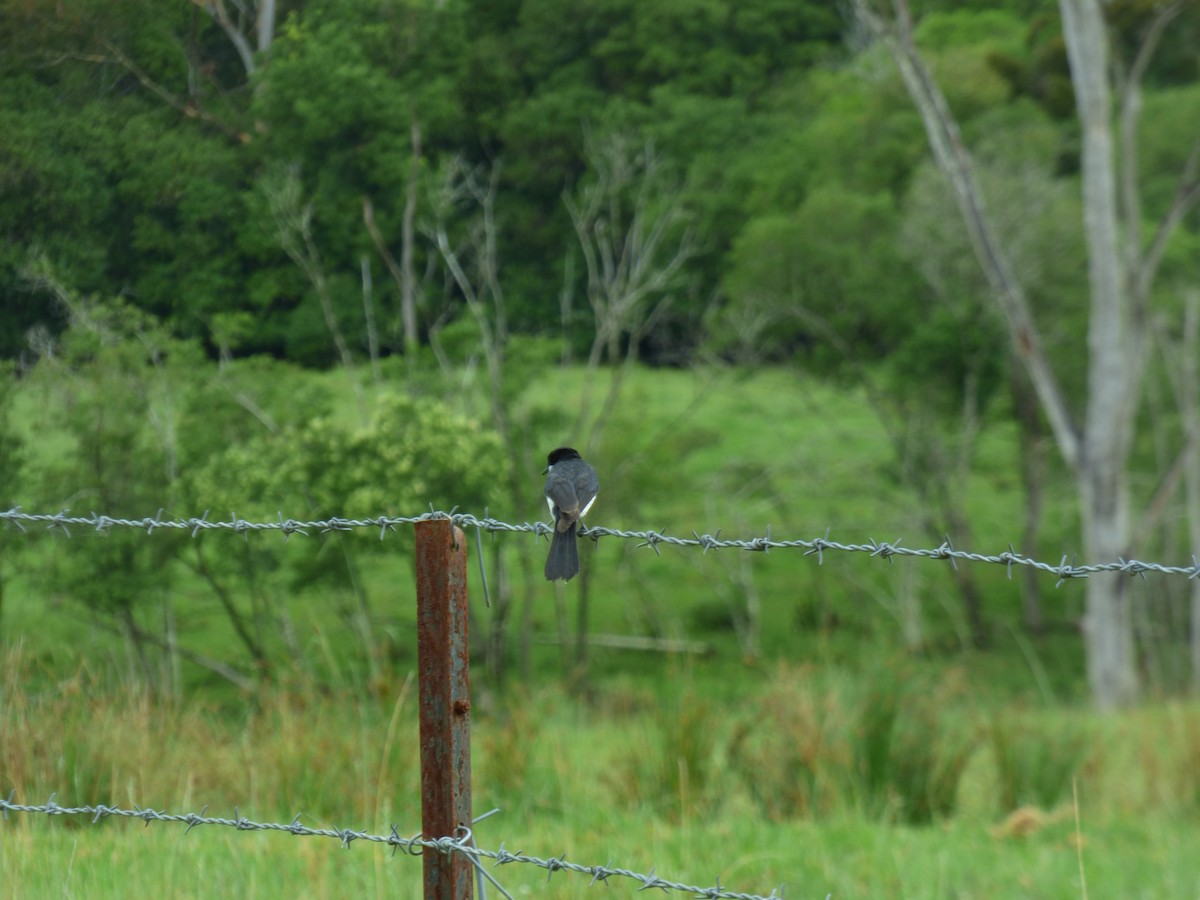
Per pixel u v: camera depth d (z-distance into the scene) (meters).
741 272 36.22
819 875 6.87
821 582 34.31
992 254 25.89
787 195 40.50
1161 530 32.69
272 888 5.82
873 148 40.84
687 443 34.28
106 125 25.12
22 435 22.97
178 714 8.91
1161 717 12.71
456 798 3.73
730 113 42.38
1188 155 35.88
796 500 39.09
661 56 42.88
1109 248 26.09
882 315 35.72
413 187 31.83
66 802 7.01
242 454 23.09
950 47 41.91
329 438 22.16
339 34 30.09
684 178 42.41
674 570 37.06
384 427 22.05
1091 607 26.48
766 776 9.05
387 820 7.27
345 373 30.77
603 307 35.69
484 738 10.13
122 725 7.68
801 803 8.66
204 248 27.09
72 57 25.27
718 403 43.38
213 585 22.98
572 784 9.33
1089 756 10.10
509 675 28.33
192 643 24.88
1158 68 35.75
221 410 24.91
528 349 29.75
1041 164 35.94
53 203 24.23
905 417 35.88
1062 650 32.78
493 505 23.30
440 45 33.38
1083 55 25.75
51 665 8.36
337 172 30.62
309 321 29.80
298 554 24.11
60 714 7.56
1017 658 31.67
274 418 25.48
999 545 38.56
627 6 42.12
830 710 9.60
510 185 41.38
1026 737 10.04
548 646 32.31
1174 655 30.11
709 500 35.47
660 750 9.31
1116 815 8.86
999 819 8.88
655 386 44.34
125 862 6.06
